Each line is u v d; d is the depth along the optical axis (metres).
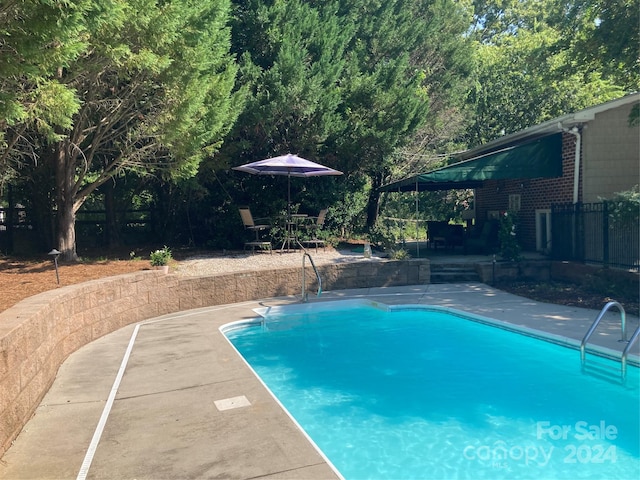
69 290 8.06
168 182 17.05
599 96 29.72
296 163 14.45
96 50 9.75
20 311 5.89
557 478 4.51
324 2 20.42
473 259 16.94
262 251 17.19
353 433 5.60
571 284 14.09
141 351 8.17
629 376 7.32
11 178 14.51
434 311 11.91
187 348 8.34
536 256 16.56
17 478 4.05
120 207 17.98
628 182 15.17
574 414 6.10
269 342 9.86
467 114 28.39
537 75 28.45
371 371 7.98
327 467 4.18
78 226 17.31
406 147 25.14
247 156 18.14
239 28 17.19
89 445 4.67
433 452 5.09
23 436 4.89
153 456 4.42
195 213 18.34
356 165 19.67
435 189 23.39
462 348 9.16
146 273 10.90
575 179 15.36
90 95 11.23
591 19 17.17
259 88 16.22
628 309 10.85
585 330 9.11
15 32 5.68
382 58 23.06
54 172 13.80
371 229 23.38
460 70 27.66
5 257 13.55
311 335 10.34
